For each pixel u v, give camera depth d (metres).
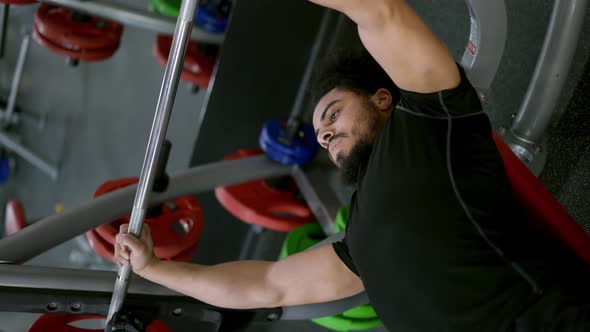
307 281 1.53
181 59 1.16
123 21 2.73
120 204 2.02
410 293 1.27
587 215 1.87
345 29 2.75
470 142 1.26
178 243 2.06
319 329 3.01
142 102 4.50
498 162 1.28
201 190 2.33
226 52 2.76
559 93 1.83
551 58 1.77
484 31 1.59
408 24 1.15
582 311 1.16
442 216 1.22
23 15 4.83
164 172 2.16
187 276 1.53
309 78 2.89
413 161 1.25
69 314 1.61
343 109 1.44
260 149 2.76
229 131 2.98
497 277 1.19
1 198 5.90
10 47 5.23
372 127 1.42
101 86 4.85
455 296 1.22
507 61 2.20
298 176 2.59
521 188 1.62
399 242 1.26
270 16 2.71
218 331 1.69
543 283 1.18
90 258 4.84
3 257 1.77
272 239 3.31
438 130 1.26
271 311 1.71
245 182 2.51
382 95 1.44
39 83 5.30
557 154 1.96
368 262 1.34
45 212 5.59
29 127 5.45
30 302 1.56
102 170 4.91
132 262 1.43
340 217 2.28
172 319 1.65
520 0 2.15
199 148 2.98
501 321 1.19
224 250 3.44
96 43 2.82
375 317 2.05
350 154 1.43
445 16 2.44
